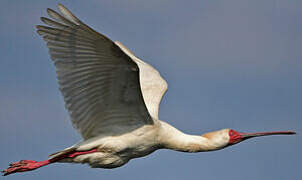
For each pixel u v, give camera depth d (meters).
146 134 14.32
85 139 13.93
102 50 12.00
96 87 12.86
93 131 13.90
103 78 12.71
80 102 12.96
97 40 11.73
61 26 11.64
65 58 12.15
